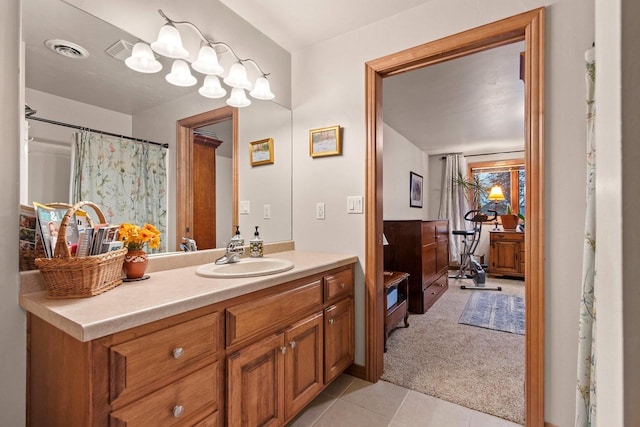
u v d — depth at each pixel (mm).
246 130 2008
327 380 1731
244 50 1953
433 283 3811
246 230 2029
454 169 5906
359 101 2021
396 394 1848
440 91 3014
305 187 2254
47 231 1086
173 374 989
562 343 1443
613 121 341
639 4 319
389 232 3547
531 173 1500
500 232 5215
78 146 1291
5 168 1044
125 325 854
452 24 1712
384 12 1874
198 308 1066
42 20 1178
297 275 1479
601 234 377
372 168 1968
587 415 1194
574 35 1417
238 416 1199
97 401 814
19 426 1057
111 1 1369
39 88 1170
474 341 2639
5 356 1033
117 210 1426
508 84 2859
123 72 1437
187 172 1716
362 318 2016
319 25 1999
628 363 324
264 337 1340
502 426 1575
